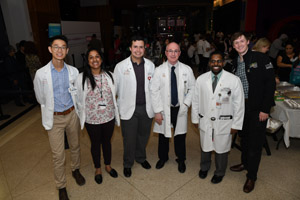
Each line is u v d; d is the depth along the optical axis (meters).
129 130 2.52
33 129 4.08
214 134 2.31
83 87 2.20
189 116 4.58
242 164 2.71
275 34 11.35
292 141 3.47
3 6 6.48
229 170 2.75
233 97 2.21
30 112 4.99
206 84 2.26
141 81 2.41
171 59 2.36
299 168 2.75
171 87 2.45
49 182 2.59
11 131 4.00
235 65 2.41
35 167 2.89
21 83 5.37
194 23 22.42
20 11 6.89
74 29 9.56
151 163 2.95
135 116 2.50
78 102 2.26
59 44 1.96
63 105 2.15
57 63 2.05
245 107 2.32
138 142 2.73
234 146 3.35
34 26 7.35
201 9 21.91
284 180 2.52
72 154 2.49
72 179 2.62
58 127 2.17
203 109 2.33
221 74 2.23
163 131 2.60
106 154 2.58
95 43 8.79
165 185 2.49
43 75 2.02
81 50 10.13
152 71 2.46
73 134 2.35
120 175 2.69
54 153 2.16
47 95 2.04
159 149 2.78
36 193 2.40
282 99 3.14
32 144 3.52
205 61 8.35
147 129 2.65
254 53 2.17
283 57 4.51
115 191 2.41
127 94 2.41
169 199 2.27
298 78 3.74
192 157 3.08
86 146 3.45
